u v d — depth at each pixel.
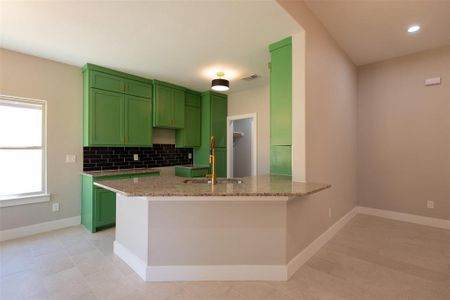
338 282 2.06
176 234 2.11
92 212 3.29
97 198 3.33
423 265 2.35
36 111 3.29
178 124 4.61
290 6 2.16
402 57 3.79
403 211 3.81
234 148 6.18
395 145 3.88
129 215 2.39
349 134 3.83
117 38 2.64
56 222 3.40
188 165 5.18
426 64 3.58
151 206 2.10
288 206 2.15
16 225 3.08
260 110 4.71
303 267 2.32
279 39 2.63
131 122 3.91
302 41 2.45
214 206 2.12
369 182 4.14
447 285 2.02
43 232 3.27
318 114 2.74
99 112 3.54
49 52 3.05
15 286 2.01
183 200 2.10
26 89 3.13
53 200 3.38
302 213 2.42
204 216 2.12
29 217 3.18
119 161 4.07
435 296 1.87
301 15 2.35
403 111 3.80
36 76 3.21
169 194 1.84
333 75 3.18
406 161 3.78
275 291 1.94
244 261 2.12
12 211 3.05
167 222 2.11
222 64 3.41
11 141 3.11
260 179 2.58
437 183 3.51
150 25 2.35
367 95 4.14
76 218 3.58
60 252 2.66
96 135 3.51
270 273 2.10
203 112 5.13
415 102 3.69
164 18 2.22
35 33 2.54
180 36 2.57
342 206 3.52
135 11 2.11
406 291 1.94
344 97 3.58
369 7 2.47
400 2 2.39
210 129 5.00
